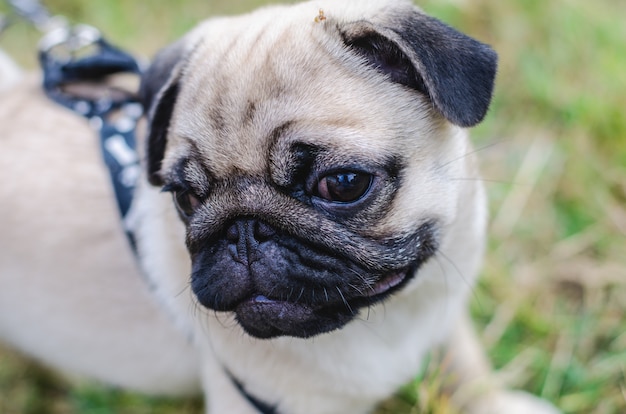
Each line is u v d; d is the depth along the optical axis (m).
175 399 0.68
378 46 0.48
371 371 0.54
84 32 0.70
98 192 0.61
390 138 0.47
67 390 0.72
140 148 0.59
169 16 1.04
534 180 0.75
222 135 0.47
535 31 0.87
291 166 0.46
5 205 0.61
